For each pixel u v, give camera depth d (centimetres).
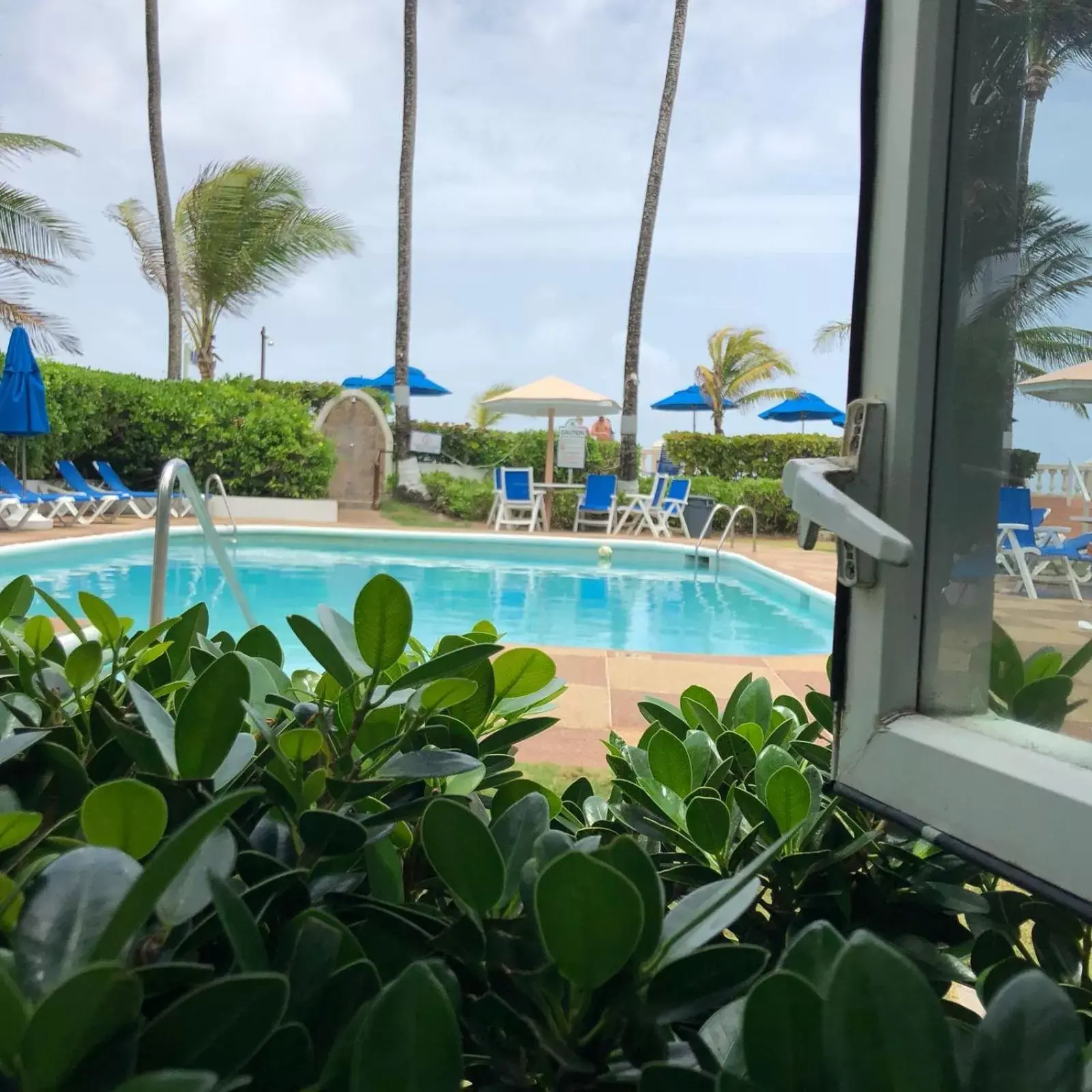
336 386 1783
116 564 905
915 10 76
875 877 91
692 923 52
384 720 80
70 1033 36
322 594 820
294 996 51
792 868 82
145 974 43
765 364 2572
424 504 1491
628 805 94
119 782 53
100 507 1123
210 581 855
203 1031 41
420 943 61
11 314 1245
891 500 78
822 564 979
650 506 1372
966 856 66
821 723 108
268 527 1111
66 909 46
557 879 43
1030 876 61
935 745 71
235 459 1283
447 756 70
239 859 60
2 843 59
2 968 37
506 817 66
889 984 41
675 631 731
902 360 77
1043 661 79
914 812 72
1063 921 82
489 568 1043
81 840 66
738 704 118
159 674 105
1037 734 71
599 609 824
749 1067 42
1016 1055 43
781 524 1403
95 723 88
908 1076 40
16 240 1262
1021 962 72
